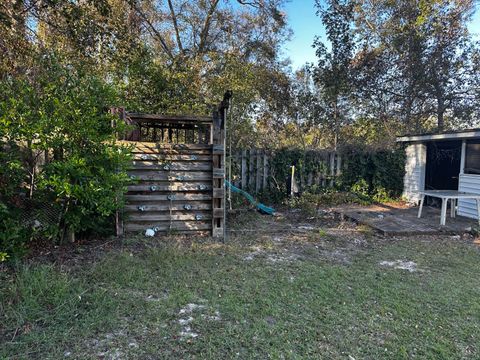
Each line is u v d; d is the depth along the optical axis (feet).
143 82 27.40
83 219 15.35
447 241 18.60
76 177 13.37
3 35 22.04
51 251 13.96
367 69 43.42
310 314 9.62
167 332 8.40
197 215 18.30
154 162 17.62
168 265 13.00
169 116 19.02
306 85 47.73
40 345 7.61
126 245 15.51
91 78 15.39
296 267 13.56
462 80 42.91
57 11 23.34
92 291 10.39
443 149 31.04
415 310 10.02
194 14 48.65
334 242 17.80
